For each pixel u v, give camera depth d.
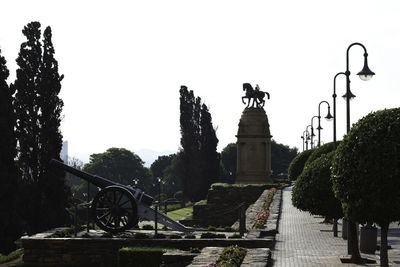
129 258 23.48
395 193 16.61
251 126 67.25
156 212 27.17
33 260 25.48
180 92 82.94
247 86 68.75
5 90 44.25
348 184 17.34
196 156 81.81
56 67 51.53
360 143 17.08
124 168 120.06
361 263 19.98
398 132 16.77
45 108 50.47
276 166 140.75
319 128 55.25
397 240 27.30
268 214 35.88
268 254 18.19
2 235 41.72
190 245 24.47
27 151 49.09
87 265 25.23
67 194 50.62
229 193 56.22
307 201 23.59
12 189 42.72
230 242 24.02
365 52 23.23
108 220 27.22
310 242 25.98
